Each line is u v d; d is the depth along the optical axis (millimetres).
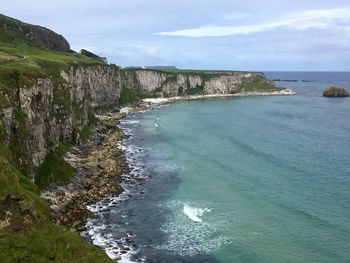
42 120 77438
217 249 53906
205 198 71875
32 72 79812
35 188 53438
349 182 78875
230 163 93812
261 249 53500
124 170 88250
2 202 43156
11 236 40844
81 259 41625
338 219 61625
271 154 101750
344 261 49875
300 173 85250
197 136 126188
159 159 98312
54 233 43375
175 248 54312
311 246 53781
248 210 66062
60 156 85000
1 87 65750
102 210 66500
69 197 68312
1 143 57188
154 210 66750
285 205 67500
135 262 50406
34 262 39125
